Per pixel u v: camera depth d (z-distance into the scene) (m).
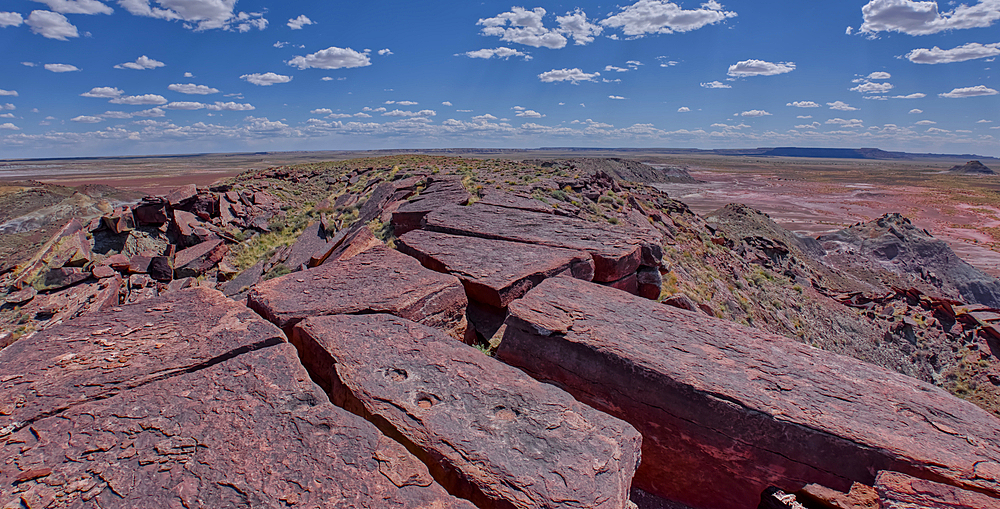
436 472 2.88
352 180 40.34
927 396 3.87
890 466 3.20
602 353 4.27
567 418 3.24
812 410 3.62
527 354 4.72
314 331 4.39
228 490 2.46
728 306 15.81
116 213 22.50
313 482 2.53
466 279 6.70
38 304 16.62
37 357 3.69
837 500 3.20
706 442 3.80
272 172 47.50
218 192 30.92
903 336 24.30
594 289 5.81
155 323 4.37
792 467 3.49
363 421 3.05
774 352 4.42
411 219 13.43
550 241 8.95
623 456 2.95
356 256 6.91
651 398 4.01
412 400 3.38
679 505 4.08
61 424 2.92
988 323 24.33
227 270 21.91
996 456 3.19
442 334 4.41
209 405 3.15
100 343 3.95
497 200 14.02
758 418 3.59
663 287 12.86
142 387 3.32
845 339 20.97
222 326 4.30
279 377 3.52
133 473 2.55
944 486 2.94
